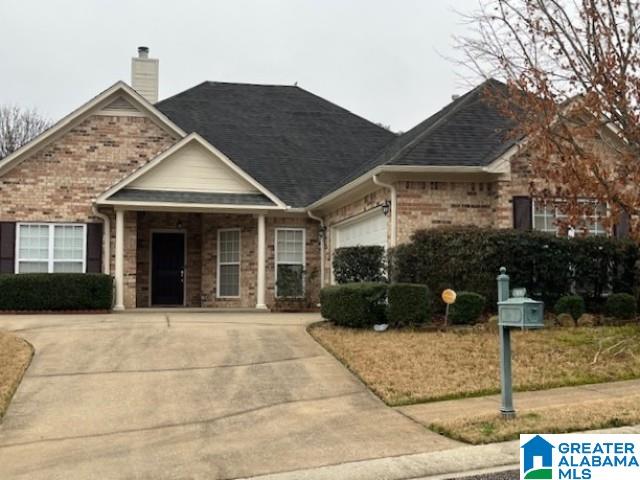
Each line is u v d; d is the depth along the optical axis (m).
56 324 15.22
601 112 12.02
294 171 23.09
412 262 15.32
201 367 11.52
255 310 20.23
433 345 12.36
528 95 12.43
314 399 9.84
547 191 12.91
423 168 15.73
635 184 11.86
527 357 11.49
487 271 14.68
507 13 12.97
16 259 19.53
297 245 21.72
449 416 8.70
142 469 7.20
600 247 15.25
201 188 20.08
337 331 14.03
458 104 19.14
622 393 9.63
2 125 46.72
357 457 7.35
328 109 27.48
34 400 9.77
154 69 25.58
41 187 19.81
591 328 13.62
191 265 22.09
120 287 18.95
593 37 12.00
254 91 27.64
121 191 19.25
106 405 9.58
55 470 7.21
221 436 8.30
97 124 20.31
